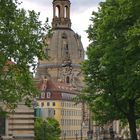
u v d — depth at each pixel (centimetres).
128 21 4897
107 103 6288
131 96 5072
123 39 4956
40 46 4691
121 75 4991
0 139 6544
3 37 4528
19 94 4775
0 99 4825
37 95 4909
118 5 5091
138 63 4684
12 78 4697
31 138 7012
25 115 6988
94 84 6412
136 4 4584
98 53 6044
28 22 4647
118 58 5022
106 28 5119
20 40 4591
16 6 4553
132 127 6059
